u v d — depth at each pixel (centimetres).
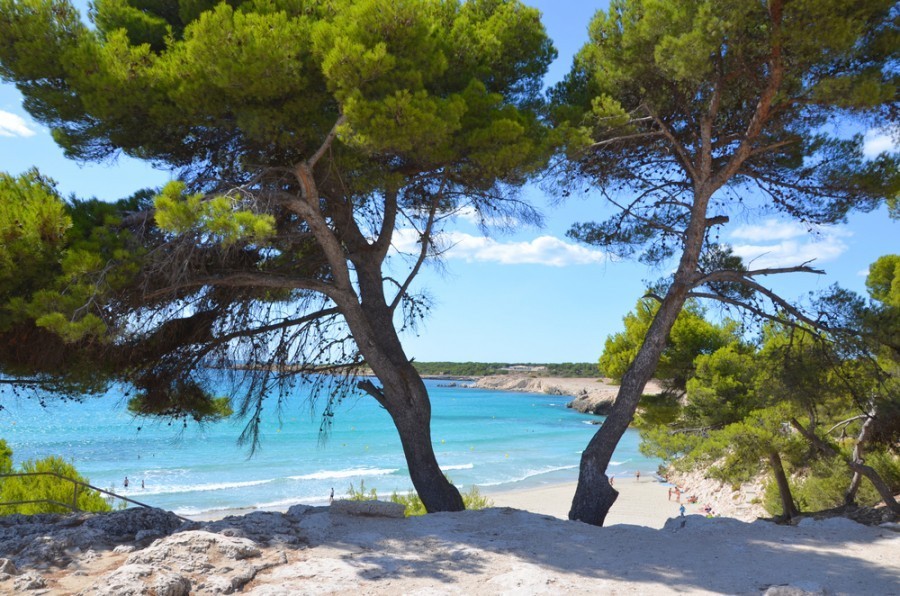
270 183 995
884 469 1677
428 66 912
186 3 960
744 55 971
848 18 860
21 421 7838
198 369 1135
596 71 1127
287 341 1174
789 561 674
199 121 913
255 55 813
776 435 1683
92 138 962
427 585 570
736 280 1101
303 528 779
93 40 898
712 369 1966
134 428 7125
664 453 2006
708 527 825
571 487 4416
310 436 6875
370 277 1148
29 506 1268
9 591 531
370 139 834
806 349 1172
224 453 5609
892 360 1213
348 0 952
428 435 1117
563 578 590
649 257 1327
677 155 1188
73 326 727
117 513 780
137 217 896
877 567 654
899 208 1398
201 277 944
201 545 630
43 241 785
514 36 1080
